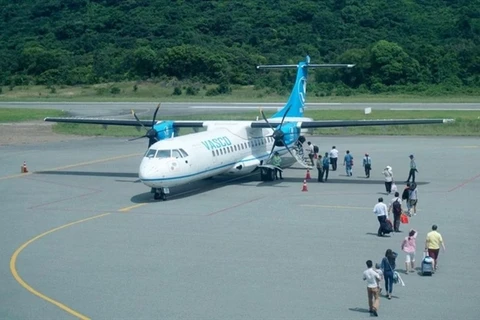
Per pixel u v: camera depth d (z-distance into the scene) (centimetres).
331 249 3002
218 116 8775
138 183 4703
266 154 4934
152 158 3984
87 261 2853
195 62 13262
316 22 15150
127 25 15800
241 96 11894
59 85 13638
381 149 6278
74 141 7231
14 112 9644
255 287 2502
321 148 6375
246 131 4791
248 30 15125
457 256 2888
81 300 2381
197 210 3816
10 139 7362
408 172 5044
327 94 11912
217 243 3117
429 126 7900
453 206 3872
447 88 11819
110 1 17500
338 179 4822
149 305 2323
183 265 2783
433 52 12750
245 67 13338
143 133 7838
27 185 4659
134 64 13638
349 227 3400
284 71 13250
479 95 11475
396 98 11219
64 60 14400
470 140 6906
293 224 3469
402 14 15588
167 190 4078
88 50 15250
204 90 12562
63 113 9438
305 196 4206
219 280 2588
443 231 3306
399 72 12188
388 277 2367
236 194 4278
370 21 15238
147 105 10562
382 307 2292
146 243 3128
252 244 3094
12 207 3953
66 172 5191
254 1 16650
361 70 12406
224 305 2316
